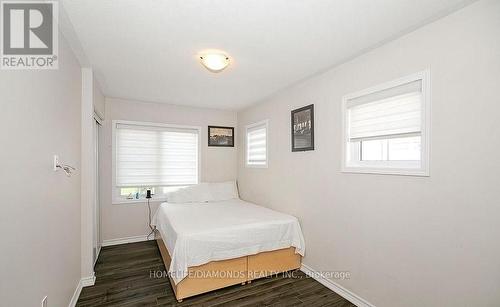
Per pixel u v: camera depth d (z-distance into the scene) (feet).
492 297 4.37
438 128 5.19
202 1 4.68
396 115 6.20
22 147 3.74
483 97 4.52
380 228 6.38
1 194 3.17
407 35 5.85
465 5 4.77
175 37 6.10
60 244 5.53
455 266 4.88
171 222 8.34
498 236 4.32
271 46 6.59
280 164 10.76
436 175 5.21
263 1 4.69
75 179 6.89
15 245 3.50
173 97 11.85
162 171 13.15
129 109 12.32
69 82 6.34
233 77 9.02
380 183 6.40
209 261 7.23
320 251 8.32
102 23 5.41
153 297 7.16
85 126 7.80
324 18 5.26
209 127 14.35
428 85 5.37
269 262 8.43
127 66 7.94
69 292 6.31
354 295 7.00
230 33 5.91
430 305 5.27
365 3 4.75
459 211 4.83
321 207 8.36
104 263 9.55
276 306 6.79
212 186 13.66
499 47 4.34
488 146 4.45
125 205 12.09
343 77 7.64
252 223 8.21
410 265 5.66
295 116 9.71
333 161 7.92
